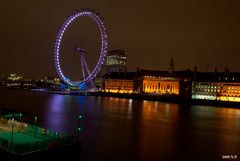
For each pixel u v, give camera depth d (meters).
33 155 55.59
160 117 146.25
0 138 60.06
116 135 89.94
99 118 129.25
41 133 66.12
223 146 83.81
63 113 140.50
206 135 101.19
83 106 185.00
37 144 57.16
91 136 85.88
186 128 114.56
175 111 184.50
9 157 54.78
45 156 57.25
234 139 95.75
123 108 185.75
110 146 74.88
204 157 70.62
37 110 149.50
